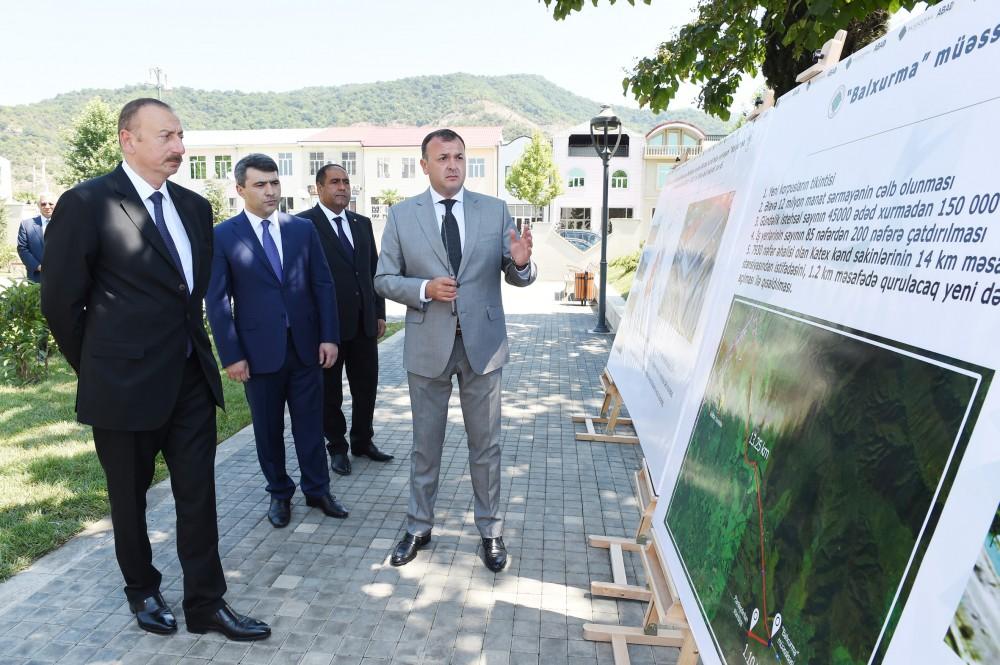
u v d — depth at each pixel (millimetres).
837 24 4059
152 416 2639
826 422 1461
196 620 2830
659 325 3744
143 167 2658
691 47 5711
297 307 3779
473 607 3070
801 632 1365
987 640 914
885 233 1374
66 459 4762
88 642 2770
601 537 3680
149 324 2643
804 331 1664
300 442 3965
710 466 2164
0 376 7543
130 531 2799
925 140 1309
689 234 3461
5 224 33156
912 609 1063
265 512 4062
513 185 45094
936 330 1146
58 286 2510
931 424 1117
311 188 36312
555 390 7359
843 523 1312
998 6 1178
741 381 2045
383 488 4449
